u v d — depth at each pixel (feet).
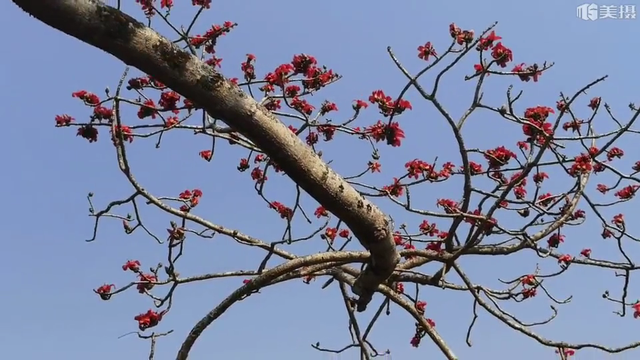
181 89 5.90
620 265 14.58
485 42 11.20
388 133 12.00
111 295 14.25
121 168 12.41
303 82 13.30
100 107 13.64
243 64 13.44
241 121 6.20
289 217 13.61
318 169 6.93
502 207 14.30
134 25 5.54
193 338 11.93
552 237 16.07
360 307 10.46
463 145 11.57
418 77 10.96
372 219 7.85
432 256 13.01
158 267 14.85
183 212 13.93
